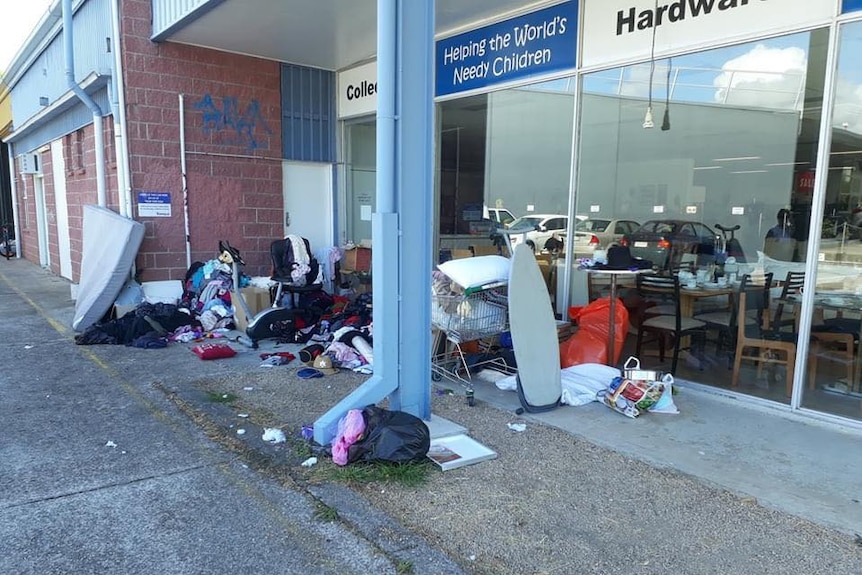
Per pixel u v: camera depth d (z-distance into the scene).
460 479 3.40
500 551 2.71
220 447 3.83
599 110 5.83
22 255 17.61
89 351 6.33
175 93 7.82
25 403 4.66
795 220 4.92
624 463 3.62
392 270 3.83
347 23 6.98
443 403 4.69
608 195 6.17
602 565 2.62
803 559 2.66
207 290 7.61
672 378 4.72
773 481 3.38
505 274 4.95
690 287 5.58
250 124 8.48
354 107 8.91
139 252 7.67
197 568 2.56
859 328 4.59
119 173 7.71
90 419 4.32
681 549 2.74
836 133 4.27
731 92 5.21
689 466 3.57
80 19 9.16
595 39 5.55
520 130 6.51
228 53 8.17
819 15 4.13
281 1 6.23
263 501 3.14
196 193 8.10
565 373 5.08
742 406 4.63
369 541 2.78
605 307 5.39
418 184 3.88
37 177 14.39
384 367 3.88
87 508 3.05
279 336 6.85
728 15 4.59
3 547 2.69
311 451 3.74
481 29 6.69
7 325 7.59
